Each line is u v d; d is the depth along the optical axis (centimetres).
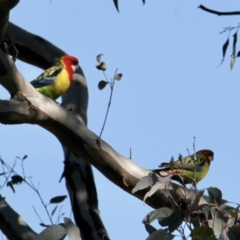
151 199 1026
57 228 822
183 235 811
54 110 1000
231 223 834
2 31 961
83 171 1223
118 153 1049
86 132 1027
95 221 1173
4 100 964
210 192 870
